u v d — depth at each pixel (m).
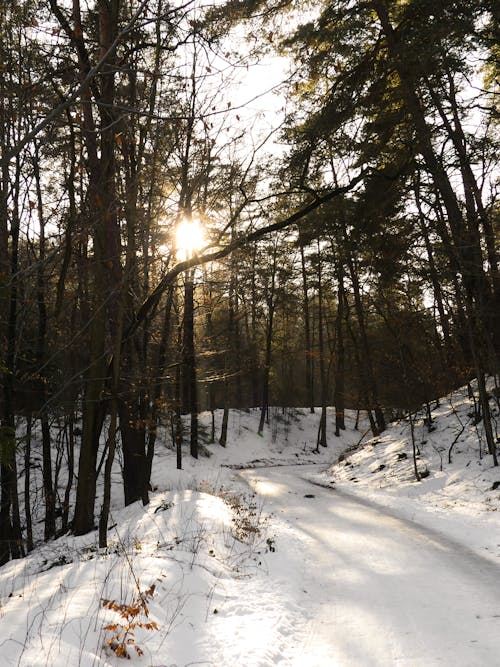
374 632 5.64
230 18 7.09
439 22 13.29
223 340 22.27
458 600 6.49
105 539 9.40
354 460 23.23
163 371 15.00
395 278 19.23
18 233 9.09
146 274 11.88
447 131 16.09
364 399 27.88
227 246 11.30
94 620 4.89
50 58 9.03
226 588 6.85
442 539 9.94
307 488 19.08
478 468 15.84
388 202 16.84
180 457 22.61
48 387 12.57
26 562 10.35
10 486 12.48
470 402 21.45
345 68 14.97
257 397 46.97
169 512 11.25
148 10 8.13
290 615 6.12
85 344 11.98
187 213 9.63
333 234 19.77
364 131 15.38
